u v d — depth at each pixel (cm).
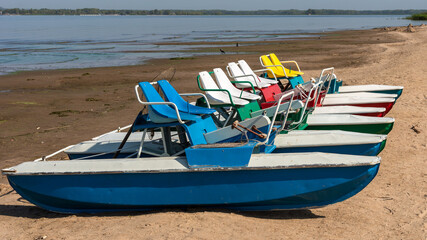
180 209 495
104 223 473
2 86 1672
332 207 511
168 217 467
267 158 471
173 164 478
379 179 598
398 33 4759
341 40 3991
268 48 3206
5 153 845
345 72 1716
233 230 434
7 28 8369
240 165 461
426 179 589
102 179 488
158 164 480
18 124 1077
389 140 782
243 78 895
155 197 485
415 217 473
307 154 475
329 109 807
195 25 9706
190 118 534
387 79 1420
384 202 519
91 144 655
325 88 896
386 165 655
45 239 436
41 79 1827
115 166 484
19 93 1523
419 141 770
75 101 1359
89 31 6800
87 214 519
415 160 673
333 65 2048
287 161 463
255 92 876
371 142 599
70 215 521
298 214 493
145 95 534
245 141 523
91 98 1392
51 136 959
